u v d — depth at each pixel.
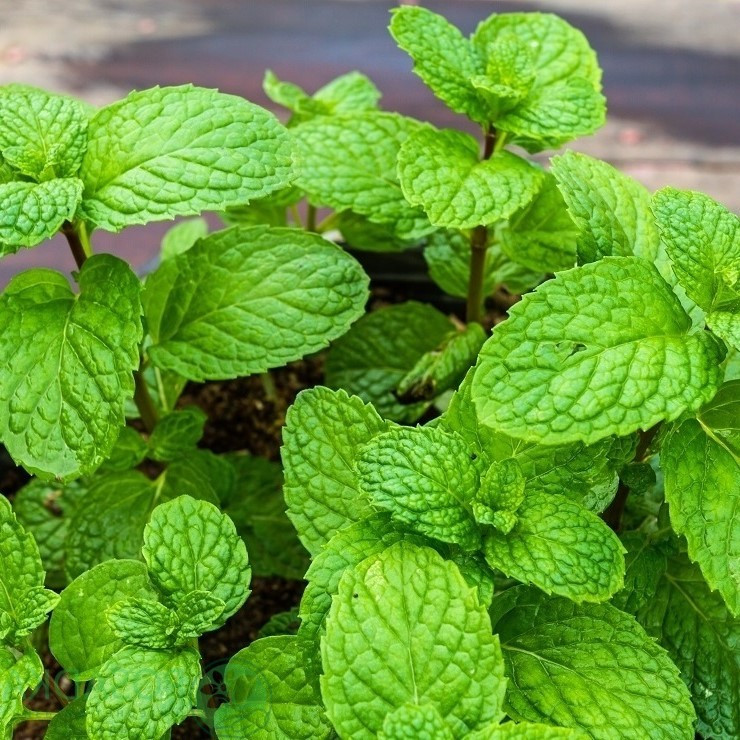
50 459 0.33
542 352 0.29
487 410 0.29
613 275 0.30
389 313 0.41
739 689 0.33
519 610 0.32
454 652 0.28
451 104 0.35
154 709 0.30
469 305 0.40
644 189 0.35
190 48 0.57
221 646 0.38
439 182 0.34
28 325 0.34
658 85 0.53
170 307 0.36
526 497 0.31
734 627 0.33
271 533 0.39
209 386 0.44
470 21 0.56
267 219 0.42
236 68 0.55
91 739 0.29
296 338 0.35
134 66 0.55
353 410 0.32
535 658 0.31
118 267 0.34
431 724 0.27
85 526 0.36
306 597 0.30
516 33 0.38
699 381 0.29
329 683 0.28
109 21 0.60
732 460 0.31
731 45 0.56
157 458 0.37
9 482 0.42
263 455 0.42
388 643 0.28
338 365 0.41
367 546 0.30
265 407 0.44
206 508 0.32
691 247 0.31
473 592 0.29
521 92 0.35
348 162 0.37
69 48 0.57
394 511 0.30
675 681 0.30
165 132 0.33
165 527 0.31
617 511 0.34
